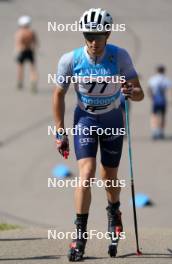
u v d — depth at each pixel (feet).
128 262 58.18
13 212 128.77
